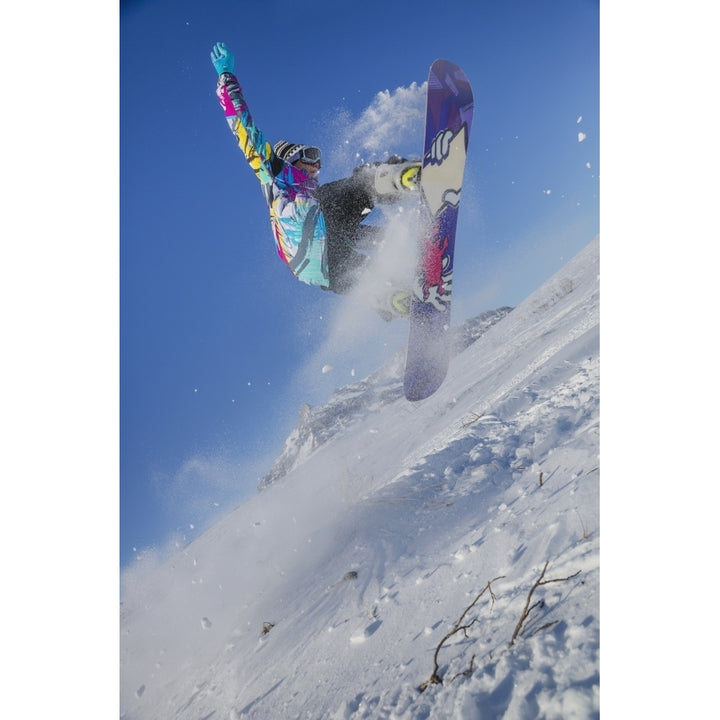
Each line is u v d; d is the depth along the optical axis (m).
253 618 3.29
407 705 2.17
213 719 2.82
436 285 3.32
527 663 2.04
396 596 2.75
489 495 2.95
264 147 3.23
